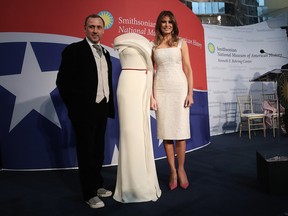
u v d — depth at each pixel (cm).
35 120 341
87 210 223
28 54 335
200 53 474
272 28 646
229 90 613
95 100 234
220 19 809
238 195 244
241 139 530
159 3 383
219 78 602
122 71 242
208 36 595
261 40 640
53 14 335
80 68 229
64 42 337
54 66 338
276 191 241
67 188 280
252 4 778
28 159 344
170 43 260
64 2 336
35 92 338
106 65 249
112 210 221
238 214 204
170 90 258
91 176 232
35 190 276
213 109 596
